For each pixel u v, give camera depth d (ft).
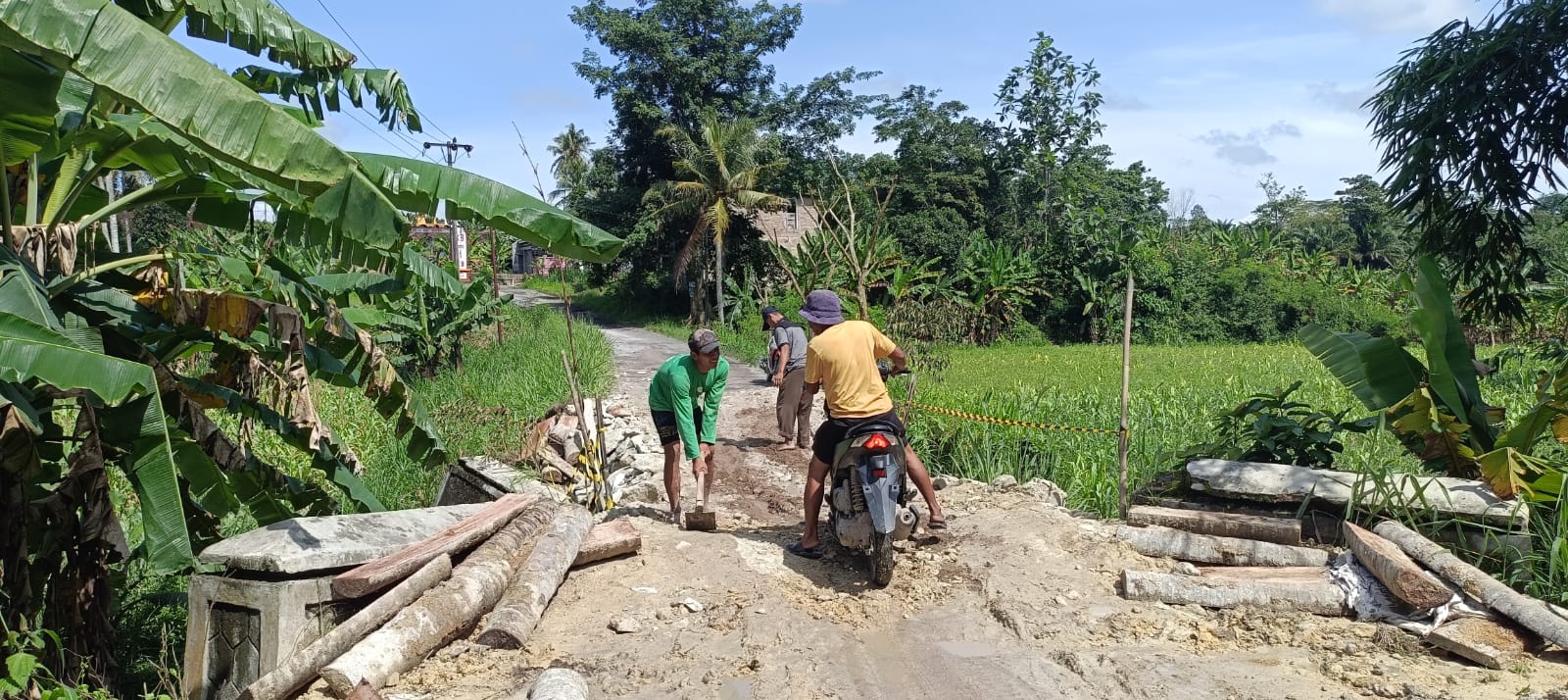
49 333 14.76
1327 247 186.29
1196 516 19.31
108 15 12.82
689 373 22.33
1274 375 60.44
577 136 144.36
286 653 14.55
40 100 14.25
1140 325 112.78
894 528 18.19
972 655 15.38
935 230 122.83
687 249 116.98
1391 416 20.56
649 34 125.29
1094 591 17.44
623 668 14.82
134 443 16.37
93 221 18.60
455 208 18.58
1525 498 17.21
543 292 180.14
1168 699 13.46
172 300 18.79
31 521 17.07
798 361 34.22
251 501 21.42
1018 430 30.60
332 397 40.11
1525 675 13.39
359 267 19.83
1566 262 64.13
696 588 18.13
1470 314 44.21
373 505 21.76
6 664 15.11
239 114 13.23
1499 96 35.45
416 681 14.17
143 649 20.88
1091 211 118.73
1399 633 14.88
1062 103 130.52
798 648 15.58
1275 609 16.26
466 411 40.57
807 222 138.92
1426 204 39.88
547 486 28.68
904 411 31.63
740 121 117.19
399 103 20.18
